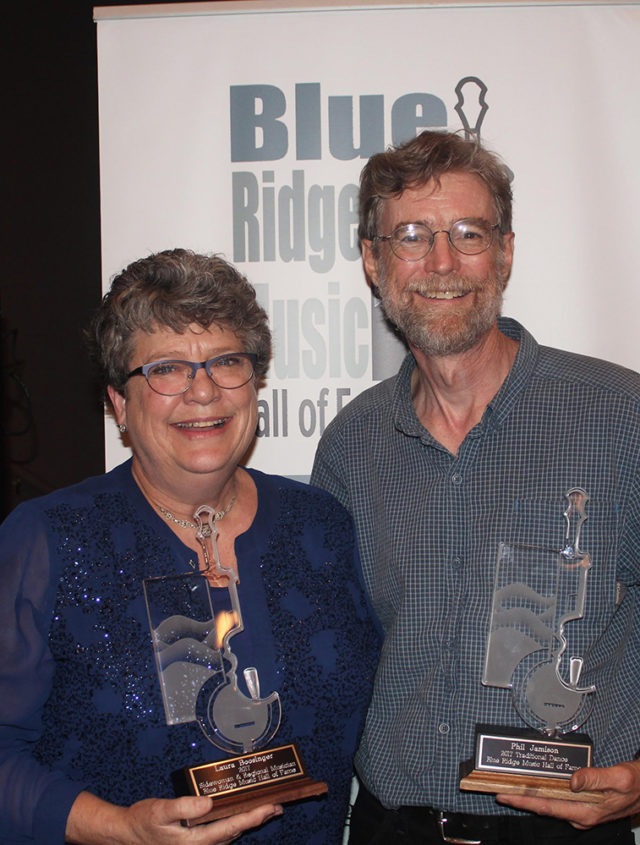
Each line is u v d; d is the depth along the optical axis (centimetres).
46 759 133
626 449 153
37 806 125
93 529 140
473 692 152
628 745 151
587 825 134
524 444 159
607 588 151
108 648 134
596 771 132
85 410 292
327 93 210
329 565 153
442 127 208
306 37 209
